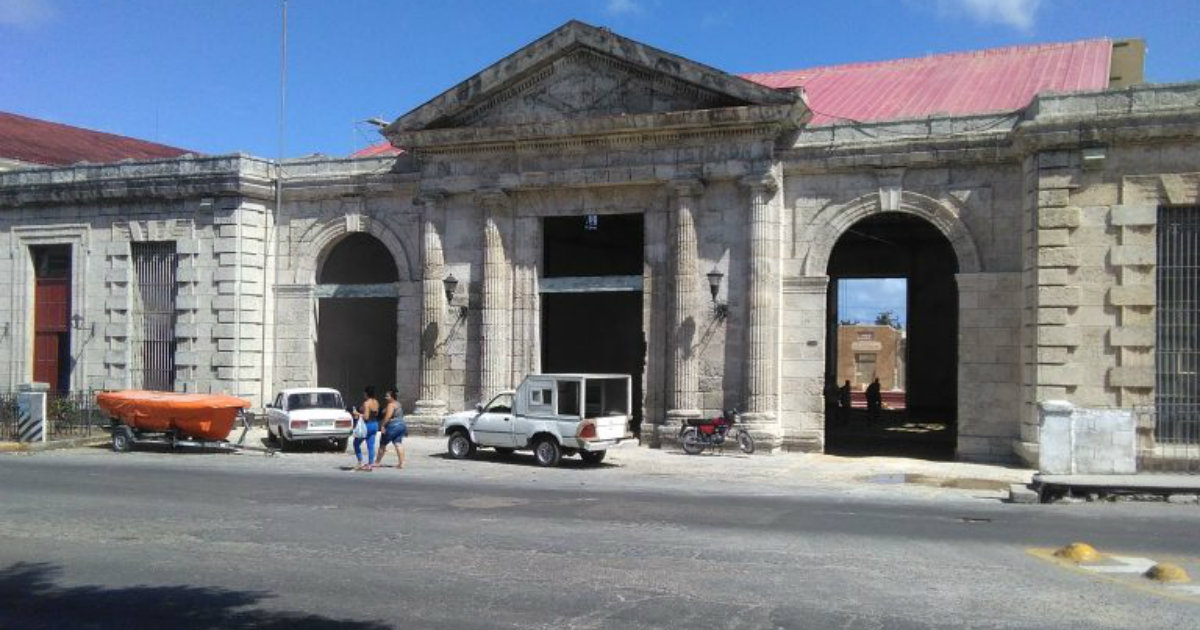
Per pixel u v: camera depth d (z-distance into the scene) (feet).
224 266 106.52
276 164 109.19
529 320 96.89
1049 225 77.56
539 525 48.14
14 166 135.23
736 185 89.71
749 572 37.04
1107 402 76.23
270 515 51.39
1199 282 75.66
